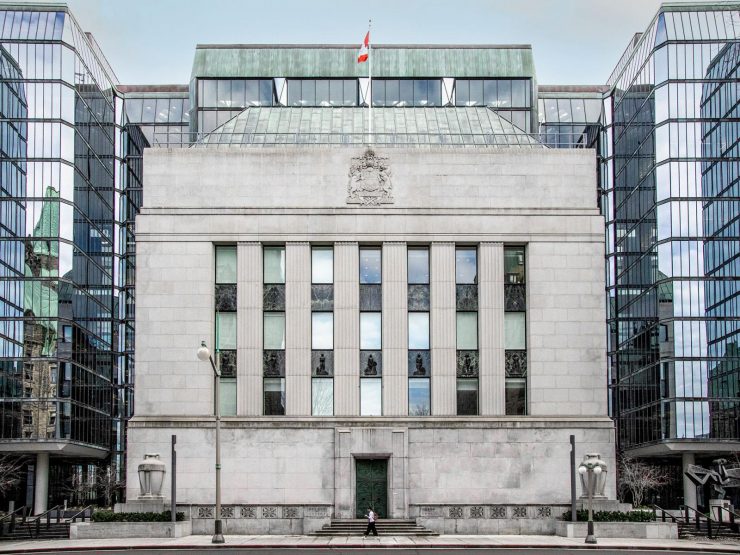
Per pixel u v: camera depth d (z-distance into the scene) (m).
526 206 66.44
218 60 96.88
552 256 66.00
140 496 62.44
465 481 63.44
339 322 65.12
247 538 57.59
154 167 66.62
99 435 102.00
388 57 95.69
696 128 96.38
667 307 94.44
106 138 109.00
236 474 63.47
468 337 65.88
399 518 62.38
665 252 95.25
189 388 64.62
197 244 65.88
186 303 65.31
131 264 112.75
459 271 66.62
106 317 106.75
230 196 66.31
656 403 94.88
